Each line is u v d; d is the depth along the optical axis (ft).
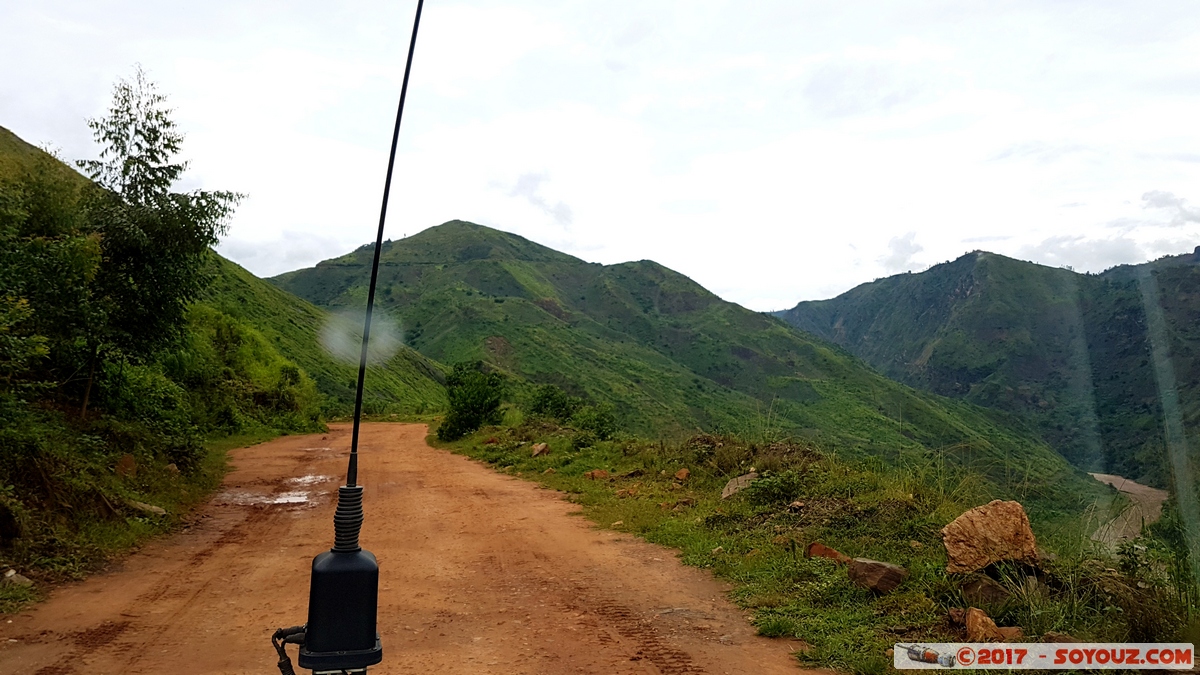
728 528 29.81
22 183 40.63
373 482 50.70
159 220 44.11
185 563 26.27
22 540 23.77
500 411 92.32
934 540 23.49
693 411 385.09
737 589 22.22
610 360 515.09
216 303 168.45
